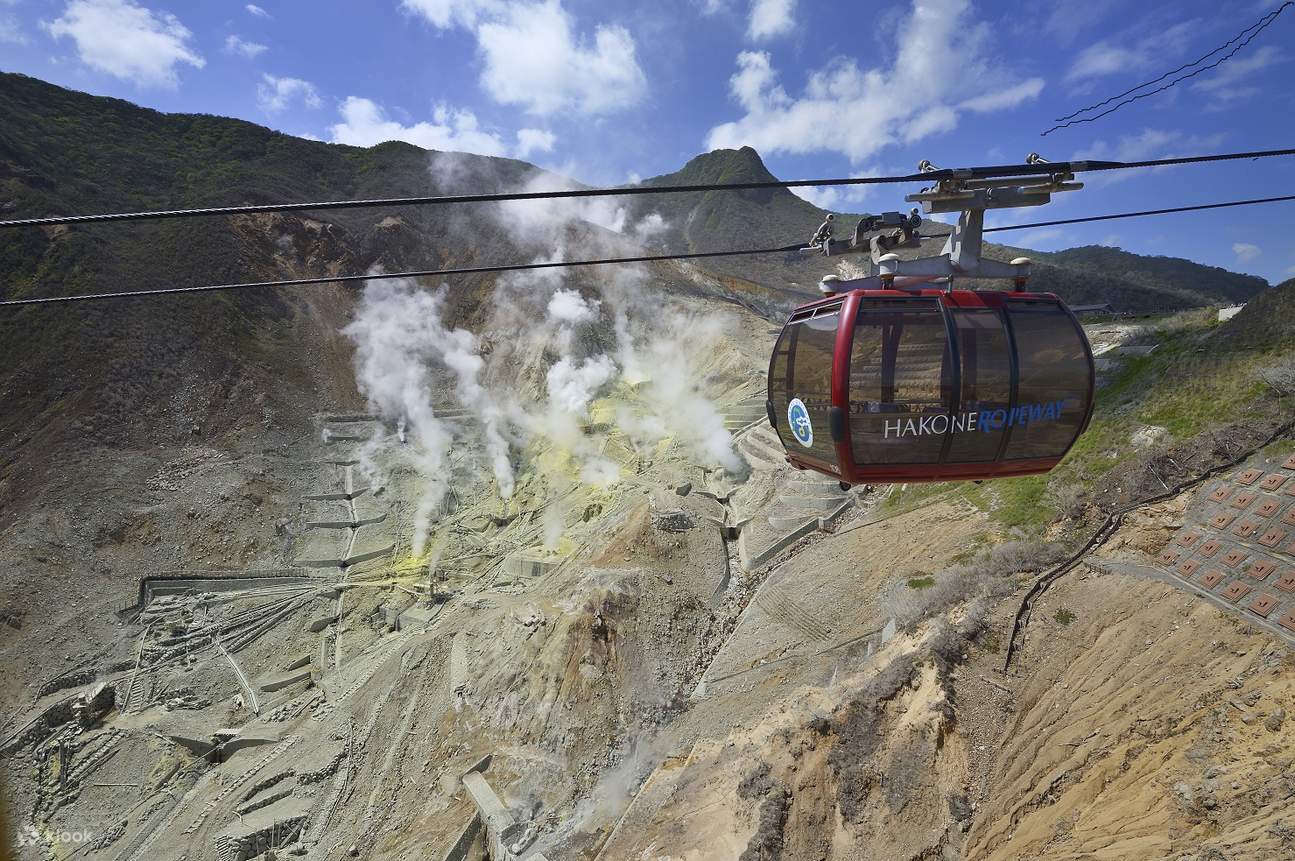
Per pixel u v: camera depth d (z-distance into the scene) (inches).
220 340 4060.0
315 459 3762.3
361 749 2018.9
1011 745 1085.1
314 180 6186.0
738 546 2581.2
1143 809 864.9
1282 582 1062.4
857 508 2447.1
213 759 2126.0
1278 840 693.3
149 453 3390.7
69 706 2303.2
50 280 3799.2
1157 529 1358.3
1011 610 1331.2
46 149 4653.1
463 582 3004.4
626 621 2124.8
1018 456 422.6
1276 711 855.7
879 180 386.9
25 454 3134.8
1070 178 395.5
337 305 4859.7
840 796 1133.1
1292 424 1349.7
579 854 1467.8
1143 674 1061.8
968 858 977.5
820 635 1833.2
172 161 5433.1
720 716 1752.0
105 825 1951.3
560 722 1900.8
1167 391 1720.0
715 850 1149.1
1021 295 420.8
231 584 2974.9
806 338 442.9
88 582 2783.0
